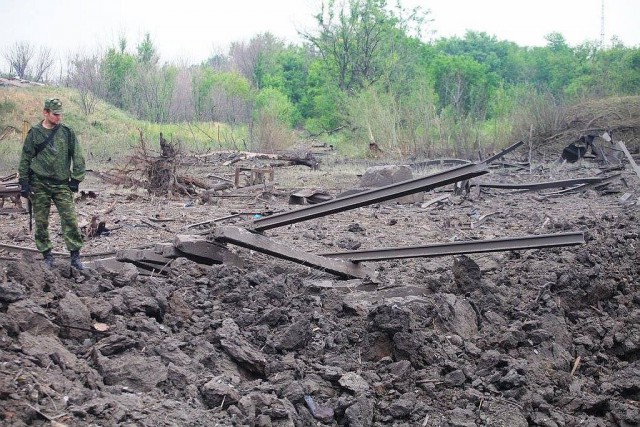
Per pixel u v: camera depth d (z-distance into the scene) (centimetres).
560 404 667
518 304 852
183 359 600
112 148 3544
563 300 881
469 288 859
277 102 5681
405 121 3728
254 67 8344
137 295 684
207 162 3155
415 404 622
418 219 1524
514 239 831
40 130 760
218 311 734
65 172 767
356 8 5812
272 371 636
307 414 583
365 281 880
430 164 2984
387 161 3328
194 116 5134
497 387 669
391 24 5853
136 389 541
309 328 707
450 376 671
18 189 1559
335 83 5916
